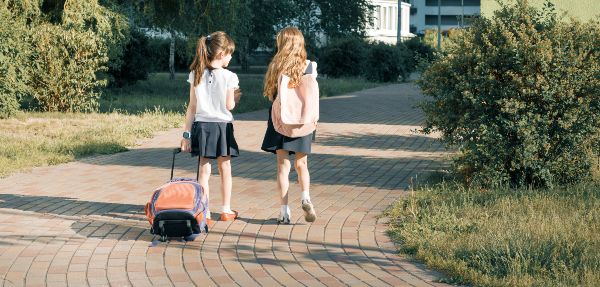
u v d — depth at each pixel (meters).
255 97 28.34
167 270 6.61
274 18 48.75
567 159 9.89
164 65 56.03
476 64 10.09
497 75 10.05
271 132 8.20
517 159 9.88
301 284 6.16
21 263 6.84
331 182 10.83
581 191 9.35
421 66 10.49
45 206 9.20
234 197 9.75
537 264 6.32
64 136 16.08
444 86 10.24
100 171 11.95
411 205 8.77
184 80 40.81
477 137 10.11
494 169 9.91
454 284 6.07
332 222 8.32
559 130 9.80
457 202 9.05
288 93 7.98
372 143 15.30
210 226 8.16
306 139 8.06
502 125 9.90
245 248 7.30
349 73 47.00
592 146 9.97
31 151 13.69
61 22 23.53
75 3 22.75
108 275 6.48
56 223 8.33
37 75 20.80
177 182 7.80
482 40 10.15
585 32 9.96
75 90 21.14
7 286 6.20
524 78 9.80
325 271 6.51
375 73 45.97
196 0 27.62
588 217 8.03
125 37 24.69
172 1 28.33
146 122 18.77
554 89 9.60
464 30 10.40
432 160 12.92
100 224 8.28
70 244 7.47
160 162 12.88
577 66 9.78
